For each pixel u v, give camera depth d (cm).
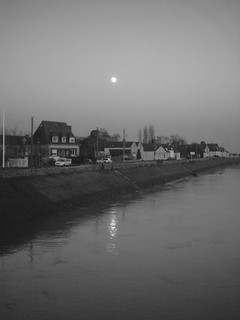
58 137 9088
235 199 5200
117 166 7131
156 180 7656
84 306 1692
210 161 16250
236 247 2656
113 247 2642
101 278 2030
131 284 1948
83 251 2531
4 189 3684
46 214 3772
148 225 3394
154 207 4438
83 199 4659
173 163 10894
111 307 1684
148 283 1964
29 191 3981
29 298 1773
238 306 1702
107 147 13288
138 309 1667
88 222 3478
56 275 2067
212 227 3319
